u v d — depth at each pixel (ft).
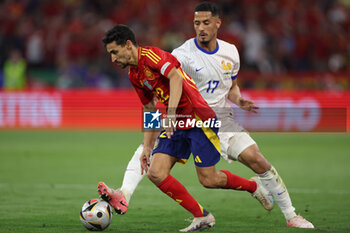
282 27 233.96
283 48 221.87
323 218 65.21
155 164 56.34
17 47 226.79
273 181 59.47
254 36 218.18
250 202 76.95
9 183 92.12
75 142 156.66
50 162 118.42
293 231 57.62
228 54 63.67
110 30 53.67
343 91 190.29
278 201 60.23
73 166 112.88
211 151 56.24
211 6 61.72
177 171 108.47
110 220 56.90
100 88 210.59
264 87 196.24
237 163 118.93
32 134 177.17
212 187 58.70
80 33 229.45
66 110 197.16
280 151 139.74
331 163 118.73
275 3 245.24
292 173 105.09
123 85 211.20
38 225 60.44
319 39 232.94
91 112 196.34
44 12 244.42
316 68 225.15
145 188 88.07
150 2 245.24
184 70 63.52
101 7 247.29
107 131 187.93
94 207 56.34
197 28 61.82
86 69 217.36
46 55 227.40
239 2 242.99
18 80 210.38
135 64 54.65
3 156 127.65
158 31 230.48
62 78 213.05
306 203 75.87
